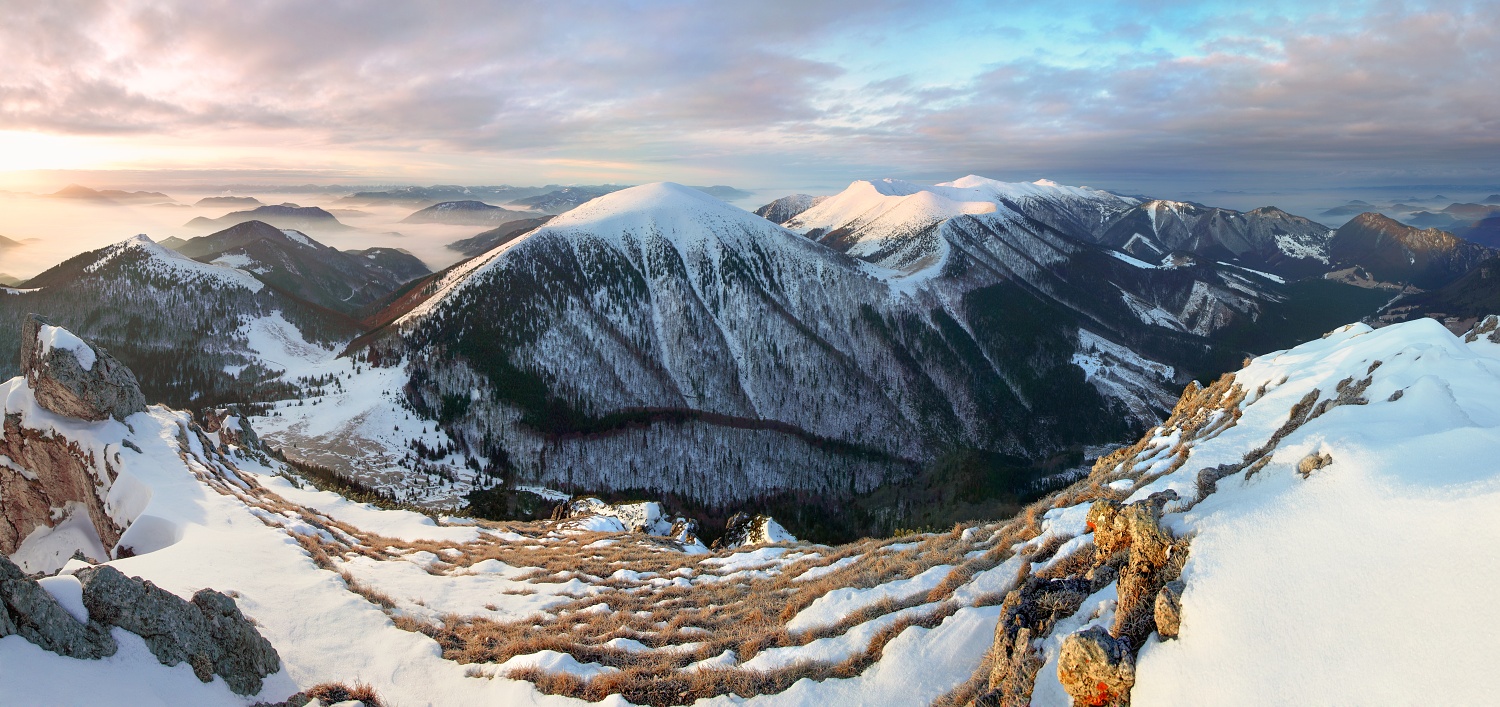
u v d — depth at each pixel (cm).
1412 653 970
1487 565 1012
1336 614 1095
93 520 4484
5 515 4838
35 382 4772
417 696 2072
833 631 2120
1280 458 1711
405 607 2820
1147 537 1520
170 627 1847
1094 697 1299
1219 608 1234
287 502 4612
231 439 6153
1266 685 1066
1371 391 2277
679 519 7344
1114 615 1497
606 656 2245
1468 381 2086
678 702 1891
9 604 1616
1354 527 1241
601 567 3681
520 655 2252
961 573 2197
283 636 2336
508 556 4006
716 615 2612
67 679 1582
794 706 1762
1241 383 3488
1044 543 2128
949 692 1667
